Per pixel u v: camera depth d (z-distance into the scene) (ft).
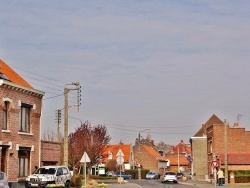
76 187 135.23
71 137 242.37
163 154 474.08
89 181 160.97
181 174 292.61
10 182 117.29
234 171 199.93
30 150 128.06
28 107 128.36
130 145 363.56
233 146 223.30
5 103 118.01
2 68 129.18
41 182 111.96
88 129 241.55
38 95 132.67
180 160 461.37
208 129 242.37
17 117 122.11
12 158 118.93
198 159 283.59
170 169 454.81
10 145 117.91
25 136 125.59
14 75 131.44
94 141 239.50
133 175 298.76
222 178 172.65
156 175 286.66
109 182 192.24
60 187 113.60
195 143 285.64
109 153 330.13
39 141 132.67
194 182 216.54
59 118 216.74
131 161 358.43
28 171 127.24
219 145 222.28
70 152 239.09
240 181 190.49
